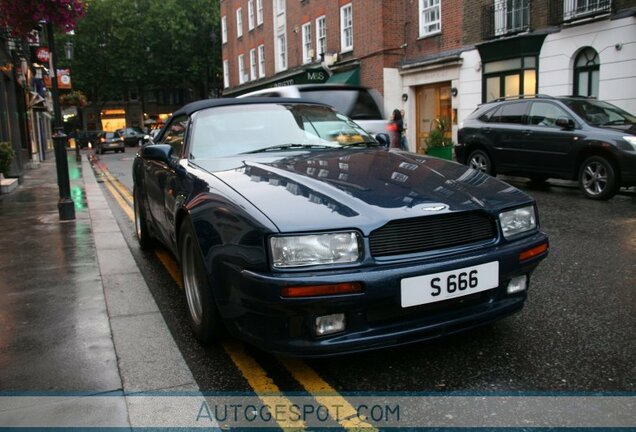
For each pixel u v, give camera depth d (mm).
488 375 2934
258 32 33281
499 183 3434
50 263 5406
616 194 9602
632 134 8516
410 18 20062
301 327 2676
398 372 3014
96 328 3713
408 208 2840
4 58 15656
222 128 4359
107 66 50906
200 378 3023
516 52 15469
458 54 17781
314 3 25891
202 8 49344
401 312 2766
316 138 4426
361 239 2693
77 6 7441
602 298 4082
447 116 19172
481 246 2955
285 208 2799
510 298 3141
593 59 14008
